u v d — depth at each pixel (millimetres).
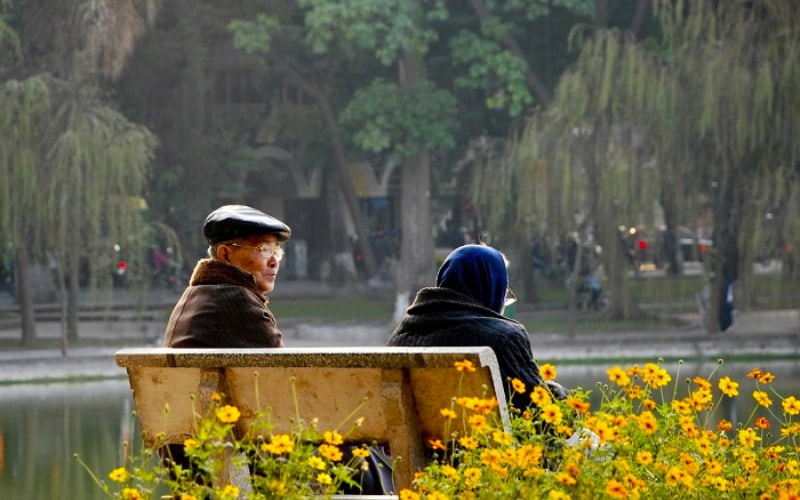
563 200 41969
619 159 41344
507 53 51812
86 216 39000
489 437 5676
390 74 57562
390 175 71062
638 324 44438
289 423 6012
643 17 51719
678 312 47938
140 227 39906
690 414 6234
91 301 40094
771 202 39344
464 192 63312
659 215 51438
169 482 5551
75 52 40750
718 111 39344
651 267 51500
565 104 41531
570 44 42844
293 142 65812
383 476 6688
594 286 49781
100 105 40906
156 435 6258
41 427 22703
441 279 7070
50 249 38938
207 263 7492
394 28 51719
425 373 5711
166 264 54719
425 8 54750
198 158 54312
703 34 40156
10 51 41094
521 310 50594
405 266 54406
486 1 53125
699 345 38281
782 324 41781
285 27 56469
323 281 65312
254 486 5449
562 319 46844
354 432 5895
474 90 56562
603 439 5602
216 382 6074
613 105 41062
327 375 5844
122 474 5520
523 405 6516
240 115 60281
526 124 44188
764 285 46031
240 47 54125
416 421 5840
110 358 36719
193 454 5414
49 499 15219
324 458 5781
